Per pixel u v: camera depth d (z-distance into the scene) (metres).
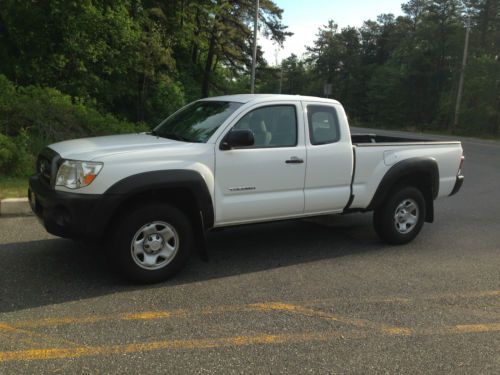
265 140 5.28
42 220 4.71
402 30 70.88
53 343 3.51
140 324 3.87
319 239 6.58
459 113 38.91
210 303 4.34
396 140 7.66
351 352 3.54
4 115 10.74
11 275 4.80
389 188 6.17
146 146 4.75
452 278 5.20
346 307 4.34
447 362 3.45
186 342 3.60
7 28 16.55
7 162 8.98
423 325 4.03
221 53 32.56
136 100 23.19
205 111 5.55
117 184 4.40
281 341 3.67
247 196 5.15
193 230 5.00
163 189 4.70
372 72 75.25
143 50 19.02
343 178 5.79
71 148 4.73
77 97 15.88
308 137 5.52
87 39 17.39
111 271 5.02
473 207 9.23
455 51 46.81
